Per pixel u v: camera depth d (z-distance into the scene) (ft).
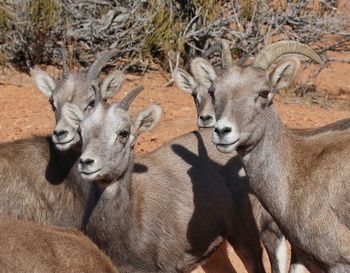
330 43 119.14
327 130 54.39
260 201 51.34
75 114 55.42
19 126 83.30
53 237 39.70
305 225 49.52
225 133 47.88
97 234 52.37
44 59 106.93
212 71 55.36
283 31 106.52
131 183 53.11
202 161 56.80
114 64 106.63
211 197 55.98
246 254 57.06
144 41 104.53
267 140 50.03
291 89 103.09
